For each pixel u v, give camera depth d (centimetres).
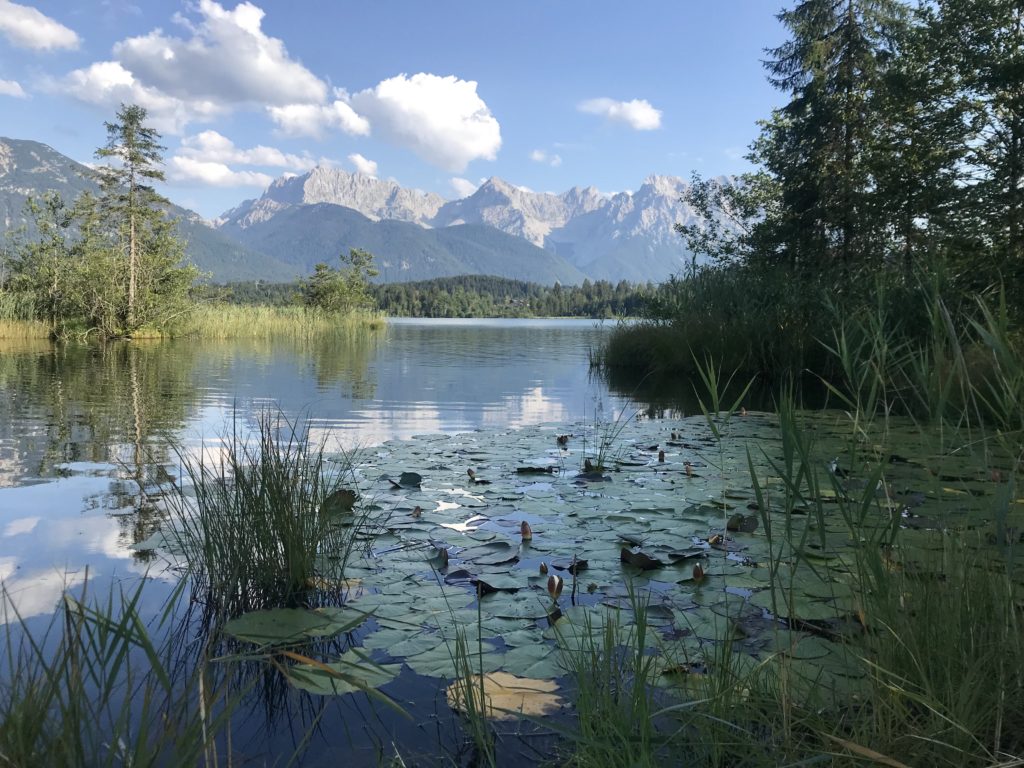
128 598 250
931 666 157
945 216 1223
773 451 524
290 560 257
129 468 463
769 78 1830
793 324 1075
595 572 276
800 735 157
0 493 398
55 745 122
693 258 1429
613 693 175
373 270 4169
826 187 1606
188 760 127
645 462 489
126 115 2384
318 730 173
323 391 958
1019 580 201
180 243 2569
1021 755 139
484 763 156
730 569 276
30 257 2411
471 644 214
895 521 184
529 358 1686
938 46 1268
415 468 465
